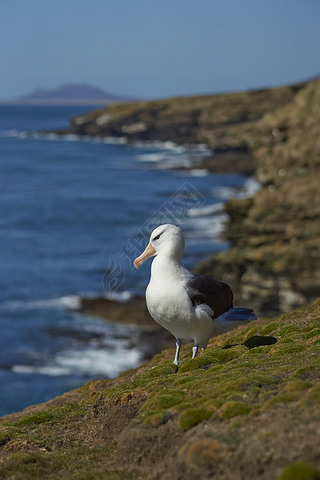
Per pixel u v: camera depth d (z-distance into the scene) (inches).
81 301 1601.9
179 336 319.6
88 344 1323.8
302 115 2112.5
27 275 1962.4
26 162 5979.3
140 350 1299.2
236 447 182.5
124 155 6628.9
